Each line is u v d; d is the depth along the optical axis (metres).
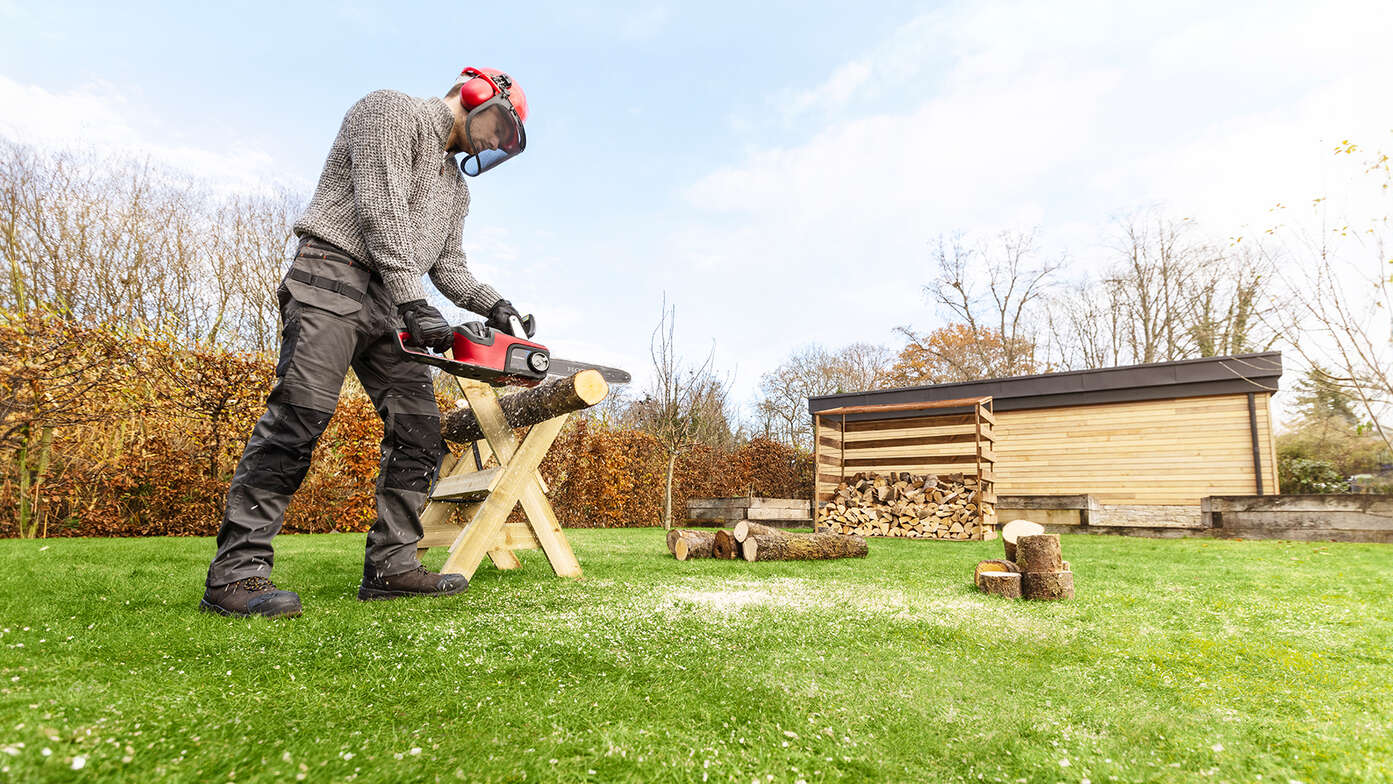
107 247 12.01
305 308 2.13
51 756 0.82
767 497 14.91
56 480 6.32
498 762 0.95
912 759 1.04
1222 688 1.44
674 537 4.94
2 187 10.86
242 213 14.30
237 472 2.09
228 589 1.97
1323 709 1.30
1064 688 1.43
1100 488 10.22
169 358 6.50
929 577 3.58
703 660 1.55
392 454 2.46
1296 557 5.11
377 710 1.16
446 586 2.54
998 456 11.03
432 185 2.36
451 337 2.18
